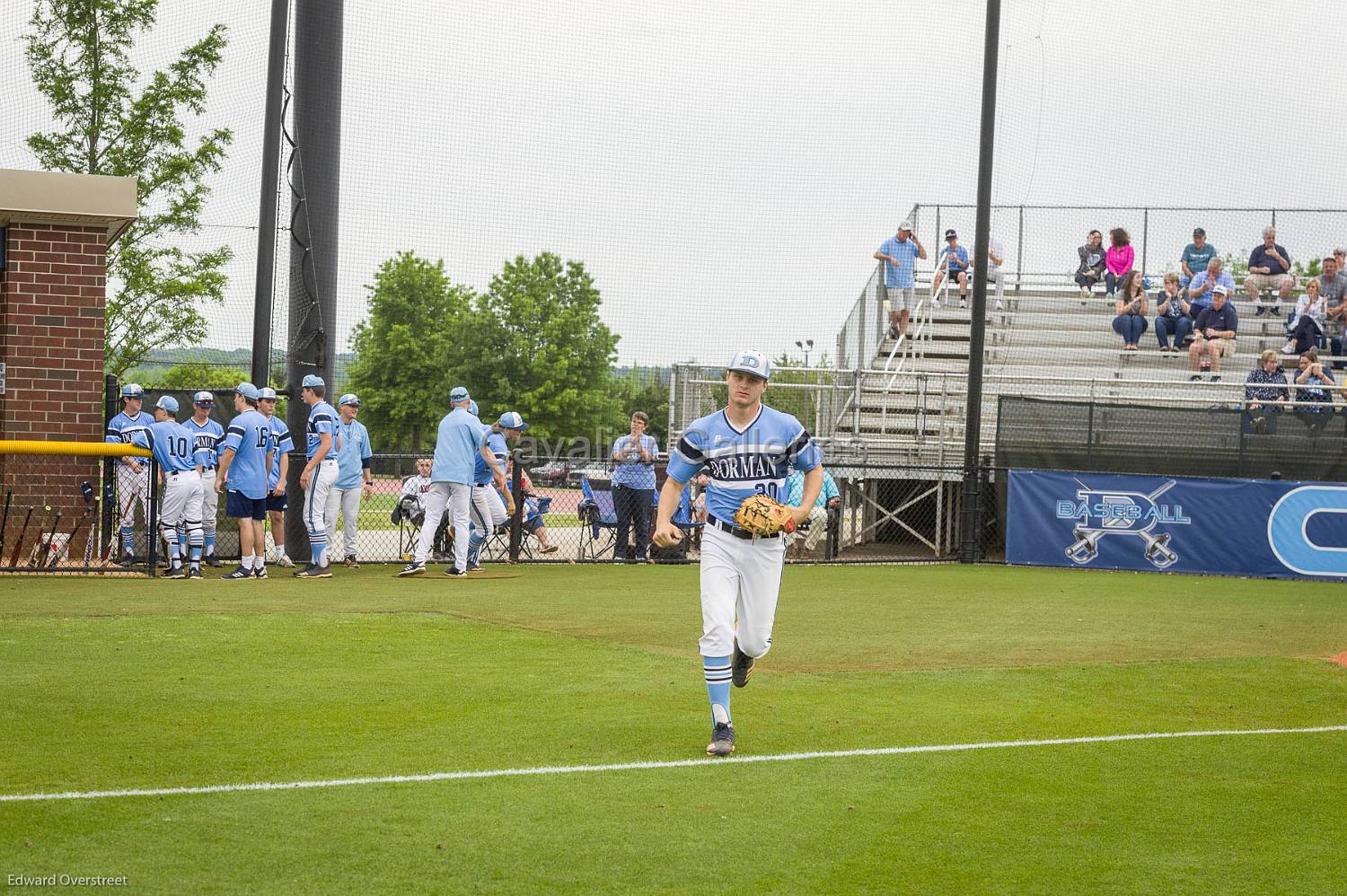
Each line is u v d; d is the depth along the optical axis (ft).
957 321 110.11
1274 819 24.81
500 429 77.05
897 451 92.48
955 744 30.37
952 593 62.08
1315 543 74.33
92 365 68.74
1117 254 109.40
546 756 28.22
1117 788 26.76
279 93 73.20
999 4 81.35
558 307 271.08
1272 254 108.99
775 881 20.75
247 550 63.21
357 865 20.80
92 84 110.01
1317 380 90.89
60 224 68.03
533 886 20.13
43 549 63.72
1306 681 39.88
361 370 273.54
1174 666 42.01
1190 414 77.71
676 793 25.59
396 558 80.69
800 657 42.70
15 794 24.22
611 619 50.14
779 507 29.58
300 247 75.87
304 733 29.73
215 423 68.64
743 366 29.53
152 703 32.58
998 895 20.38
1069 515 78.54
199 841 21.76
